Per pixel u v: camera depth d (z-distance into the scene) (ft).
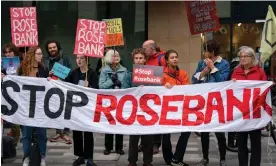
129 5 39.58
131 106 20.44
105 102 20.52
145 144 20.97
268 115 19.38
